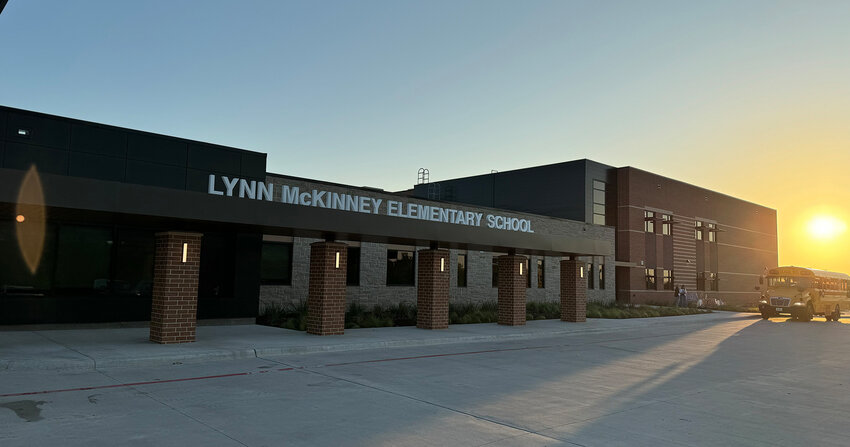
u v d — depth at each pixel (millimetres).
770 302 34031
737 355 15695
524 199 45000
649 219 44094
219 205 13477
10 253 14898
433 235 18016
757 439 7086
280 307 20547
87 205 11438
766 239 61938
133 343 13141
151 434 6512
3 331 14609
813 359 15141
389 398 8852
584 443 6672
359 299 23297
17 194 10602
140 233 17109
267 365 11602
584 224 37281
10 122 14898
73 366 10406
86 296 15984
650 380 11234
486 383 10391
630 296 41812
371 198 23578
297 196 20844
